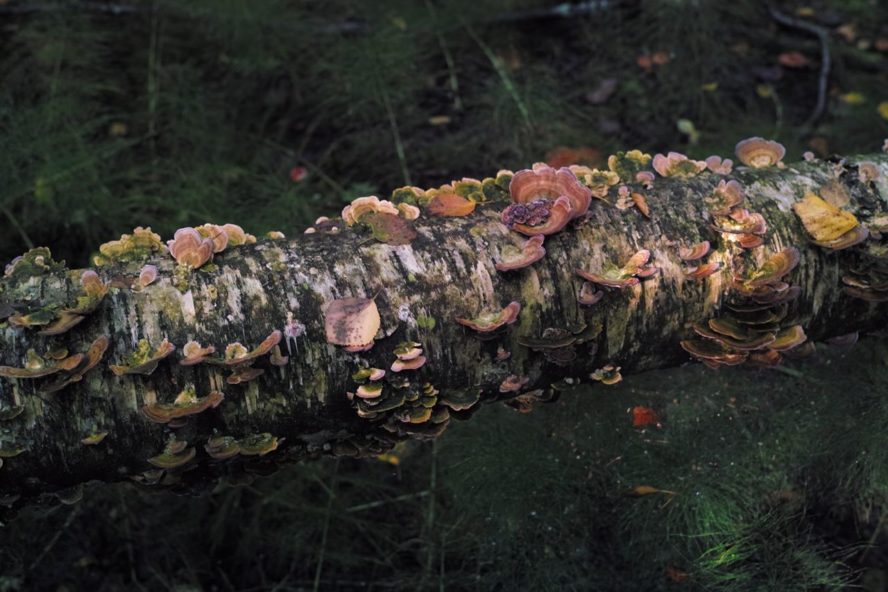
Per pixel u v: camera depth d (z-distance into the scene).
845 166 1.25
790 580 1.33
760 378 1.46
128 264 1.12
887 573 1.38
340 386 1.13
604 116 1.86
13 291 1.09
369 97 1.81
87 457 1.10
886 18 2.16
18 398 1.07
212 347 1.09
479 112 1.86
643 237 1.19
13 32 1.94
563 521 1.40
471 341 1.15
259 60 1.89
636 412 1.43
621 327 1.19
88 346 1.08
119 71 1.91
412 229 1.17
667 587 1.36
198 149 1.76
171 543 1.48
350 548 1.46
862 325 1.28
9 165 1.67
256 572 1.47
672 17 1.92
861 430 1.38
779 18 2.12
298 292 1.12
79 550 1.45
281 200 1.67
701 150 1.79
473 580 1.41
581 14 2.08
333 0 2.07
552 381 1.22
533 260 1.14
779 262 1.19
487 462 1.41
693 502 1.37
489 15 2.02
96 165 1.72
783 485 1.39
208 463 1.15
